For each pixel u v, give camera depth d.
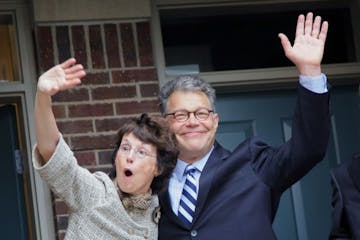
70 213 4.63
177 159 4.96
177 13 7.61
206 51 7.73
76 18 7.05
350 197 5.49
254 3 7.67
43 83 4.37
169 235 5.00
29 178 7.07
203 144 5.12
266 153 5.17
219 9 7.68
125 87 7.04
